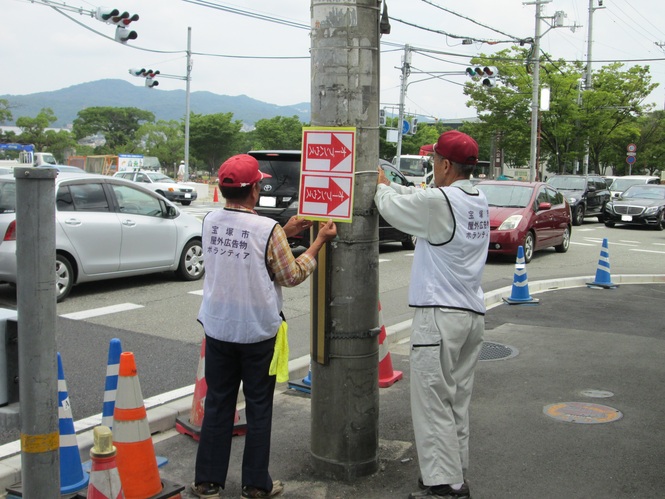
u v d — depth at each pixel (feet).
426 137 232.94
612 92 123.85
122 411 11.94
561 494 12.84
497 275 40.29
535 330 26.14
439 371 12.03
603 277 36.45
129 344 23.63
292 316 28.78
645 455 14.58
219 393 12.65
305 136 12.74
